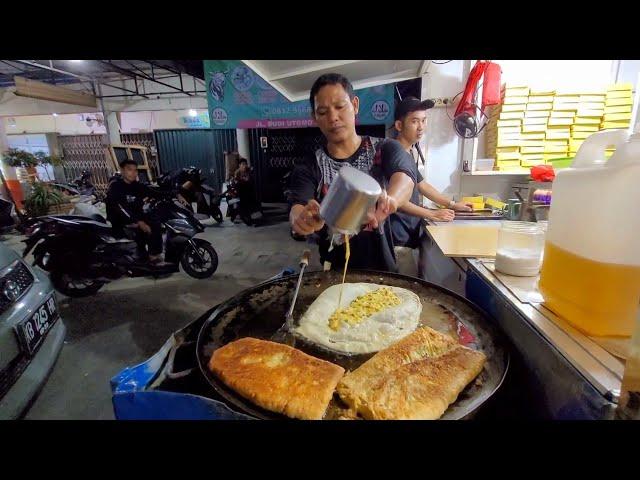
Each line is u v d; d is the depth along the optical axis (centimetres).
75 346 273
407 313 112
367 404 74
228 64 392
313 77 239
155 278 427
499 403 91
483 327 101
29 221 352
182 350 104
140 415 77
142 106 1188
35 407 204
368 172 161
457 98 311
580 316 79
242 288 393
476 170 299
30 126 1266
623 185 67
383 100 372
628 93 262
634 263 70
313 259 495
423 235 258
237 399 79
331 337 104
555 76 290
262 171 1056
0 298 174
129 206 404
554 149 278
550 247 90
